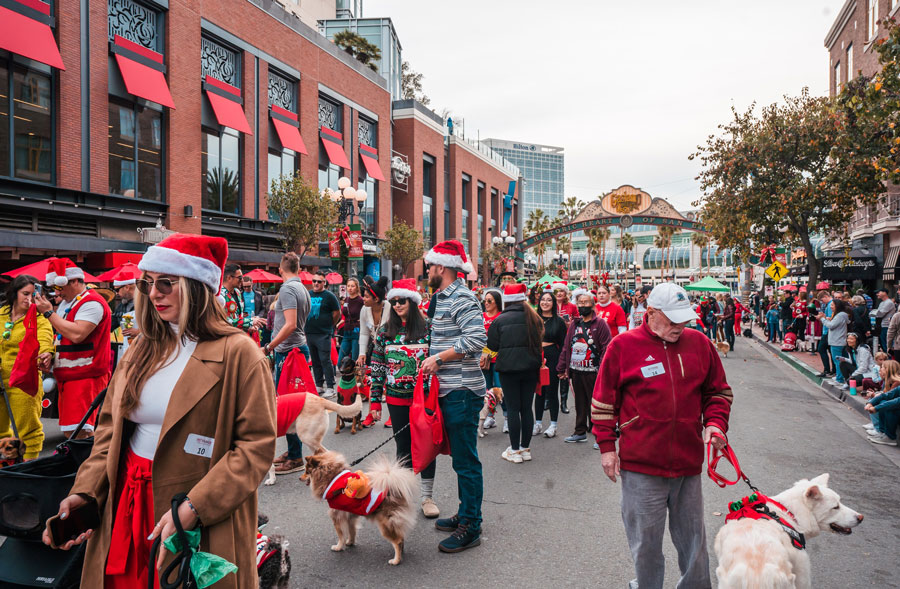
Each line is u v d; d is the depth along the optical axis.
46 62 14.88
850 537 4.85
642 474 3.21
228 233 22.14
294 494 5.55
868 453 7.46
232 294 8.41
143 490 2.11
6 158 14.63
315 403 5.62
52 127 15.70
